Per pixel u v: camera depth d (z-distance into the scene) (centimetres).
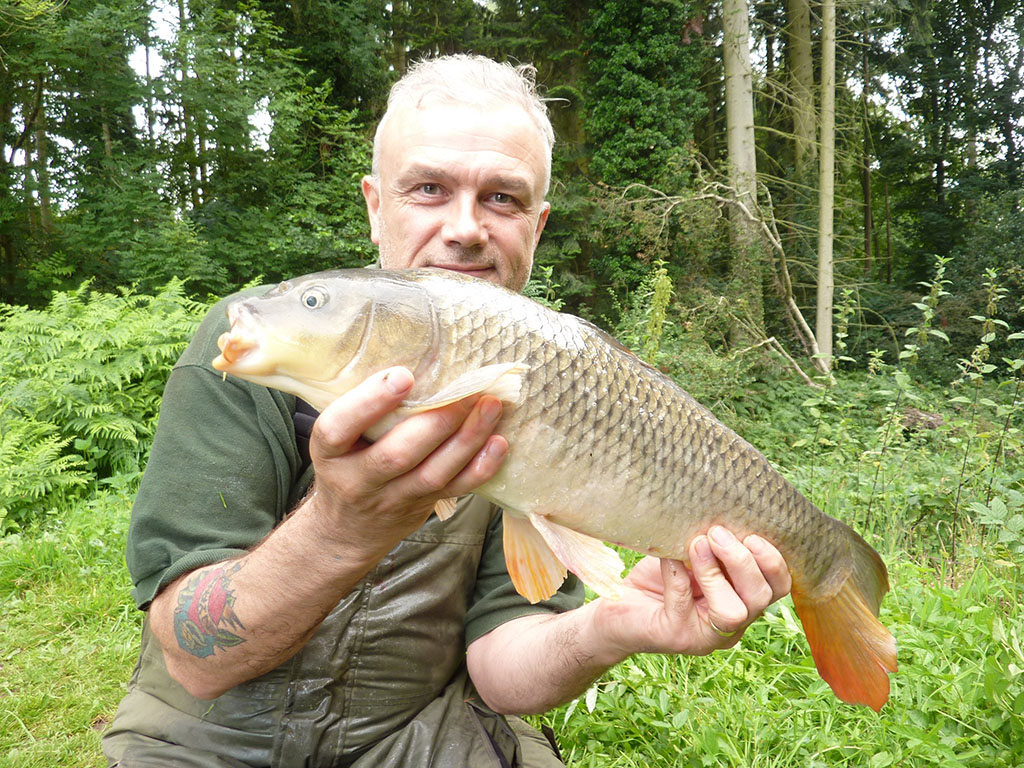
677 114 1592
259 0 1648
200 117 1512
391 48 1939
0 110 1527
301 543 132
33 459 563
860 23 1805
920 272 2219
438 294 129
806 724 249
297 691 167
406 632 176
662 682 266
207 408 166
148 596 156
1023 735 224
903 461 557
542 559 149
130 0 1417
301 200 1506
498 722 192
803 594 173
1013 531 358
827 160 1614
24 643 373
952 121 2317
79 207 1441
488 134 176
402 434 113
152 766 157
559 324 138
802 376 1180
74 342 714
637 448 142
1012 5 2250
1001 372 1461
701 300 1277
